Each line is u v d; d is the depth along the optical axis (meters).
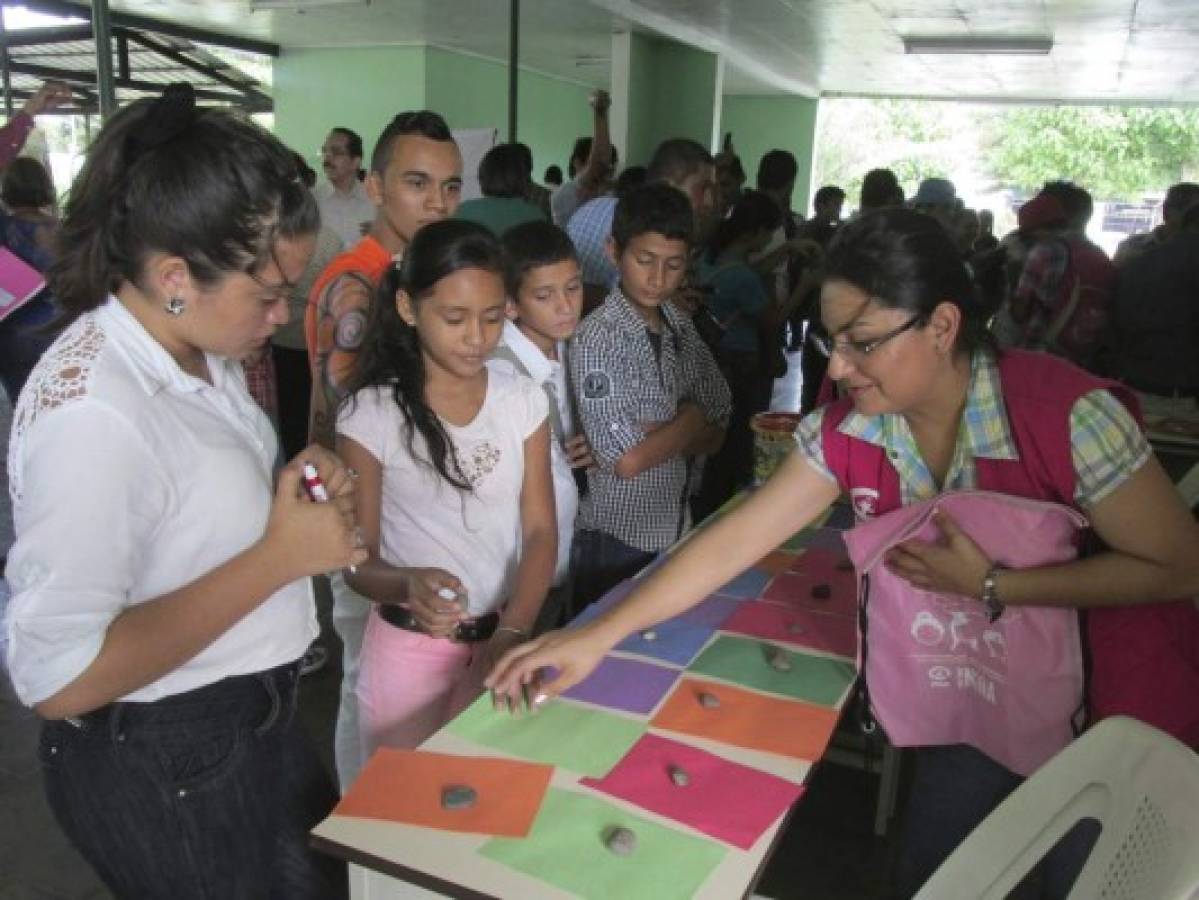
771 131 14.63
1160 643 1.18
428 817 1.06
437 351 1.47
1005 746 1.29
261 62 12.01
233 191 0.85
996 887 1.08
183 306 0.89
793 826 2.22
